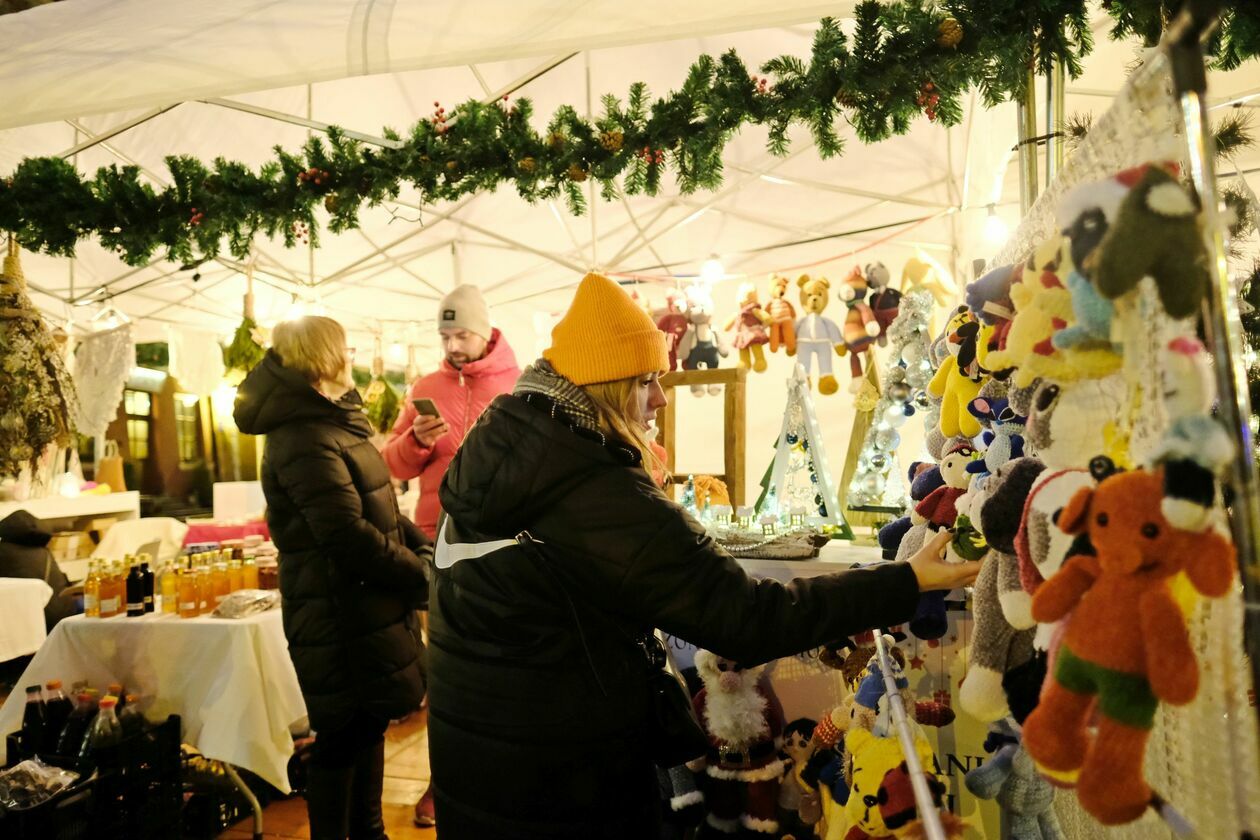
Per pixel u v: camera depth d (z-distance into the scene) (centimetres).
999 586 90
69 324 542
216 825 268
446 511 143
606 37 196
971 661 100
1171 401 58
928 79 156
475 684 130
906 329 216
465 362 310
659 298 495
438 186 213
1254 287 135
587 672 128
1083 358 71
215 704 246
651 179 195
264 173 215
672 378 267
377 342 591
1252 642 55
